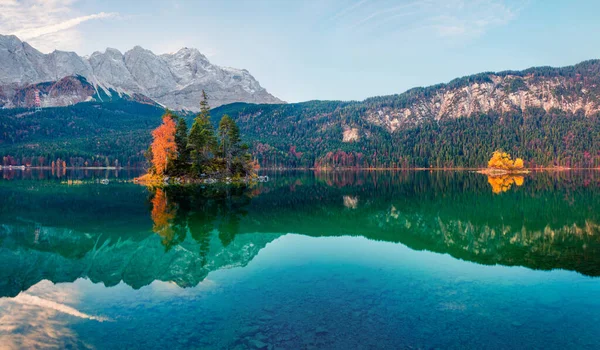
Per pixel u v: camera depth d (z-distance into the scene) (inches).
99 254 726.5
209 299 472.7
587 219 1175.6
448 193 2186.3
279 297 477.1
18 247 780.0
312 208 1472.7
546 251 753.0
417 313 426.6
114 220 1122.0
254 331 379.9
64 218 1147.3
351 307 442.9
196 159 3097.9
